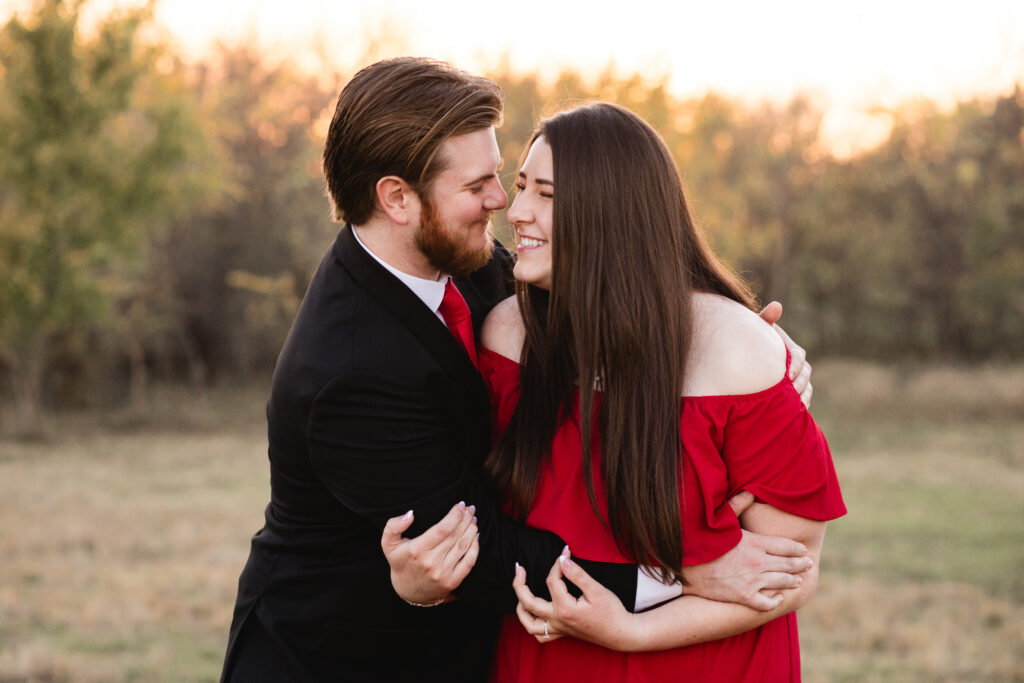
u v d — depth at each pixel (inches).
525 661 76.1
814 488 70.9
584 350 70.2
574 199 70.2
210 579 250.7
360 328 72.5
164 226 751.7
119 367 834.2
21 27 613.9
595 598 69.0
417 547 68.2
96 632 208.2
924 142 820.0
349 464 71.8
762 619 71.2
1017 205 746.2
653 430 68.8
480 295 85.0
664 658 71.8
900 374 719.1
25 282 600.1
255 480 435.2
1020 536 309.6
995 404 607.8
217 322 839.7
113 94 639.1
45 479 431.8
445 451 73.1
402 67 72.8
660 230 70.8
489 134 73.6
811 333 953.5
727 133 894.4
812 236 905.5
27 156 621.9
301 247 803.4
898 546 298.5
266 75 831.1
